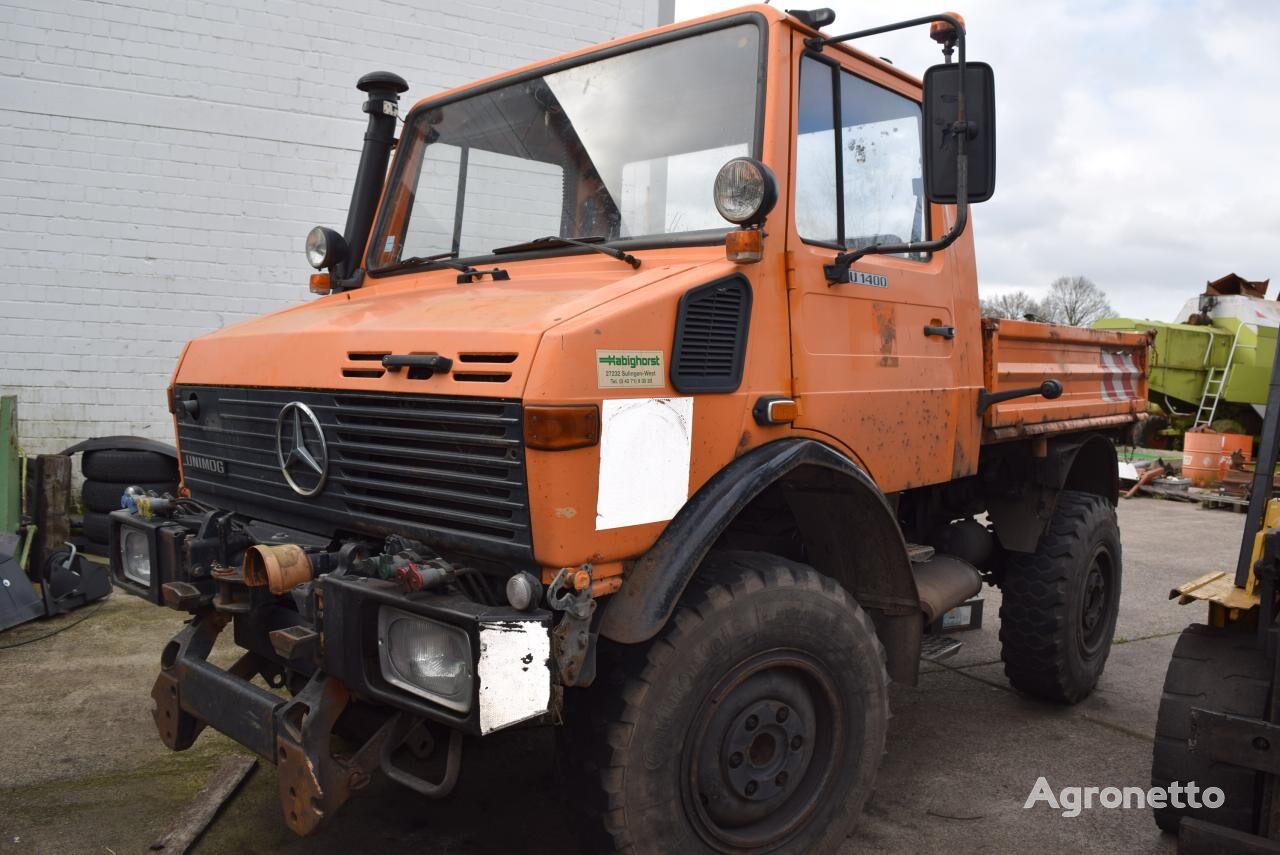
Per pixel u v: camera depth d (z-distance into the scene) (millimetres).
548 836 3219
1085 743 4156
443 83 8023
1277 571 2932
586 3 8539
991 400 3762
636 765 2410
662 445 2434
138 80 7133
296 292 7766
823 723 2891
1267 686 2961
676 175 3002
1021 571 4418
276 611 2842
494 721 2100
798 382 2830
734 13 2986
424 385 2410
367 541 2656
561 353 2211
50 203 6992
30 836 3139
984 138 2646
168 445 6988
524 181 3432
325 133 7719
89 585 5621
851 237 3156
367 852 3100
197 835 3121
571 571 2238
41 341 7066
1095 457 5059
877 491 2938
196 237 7402
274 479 2936
